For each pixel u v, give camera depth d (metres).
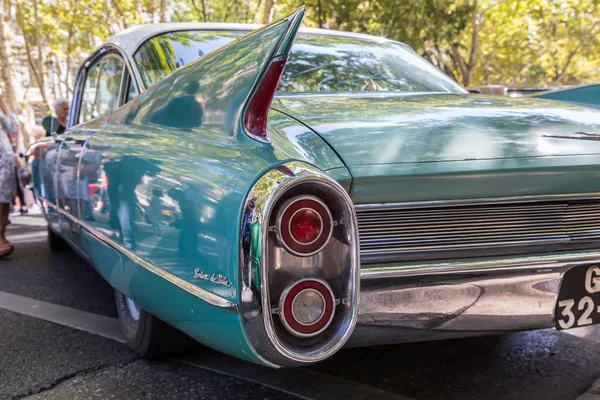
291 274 1.60
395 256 1.84
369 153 1.86
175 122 2.22
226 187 1.69
